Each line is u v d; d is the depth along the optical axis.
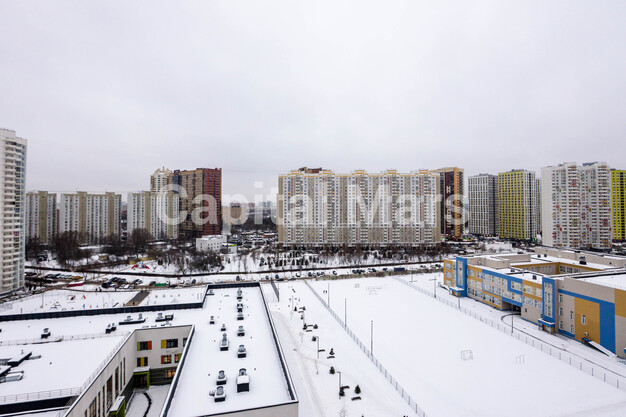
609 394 44.06
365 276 122.06
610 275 69.06
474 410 40.88
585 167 161.25
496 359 54.88
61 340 45.03
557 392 44.72
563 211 161.25
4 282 94.06
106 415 37.34
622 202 175.38
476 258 93.75
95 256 145.88
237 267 131.62
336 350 59.34
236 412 28.36
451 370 51.25
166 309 58.56
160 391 46.66
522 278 76.31
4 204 94.50
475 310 81.75
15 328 49.91
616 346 55.00
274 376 36.22
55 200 182.50
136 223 194.38
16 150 98.50
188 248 165.12
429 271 130.50
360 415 40.59
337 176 174.12
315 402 43.38
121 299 89.31
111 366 38.88
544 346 59.75
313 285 108.25
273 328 46.62
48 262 138.75
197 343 44.72
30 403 31.03
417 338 64.19
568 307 64.19
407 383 47.56
